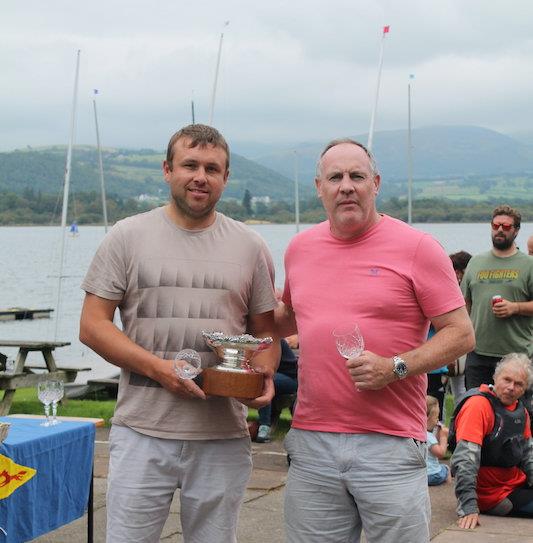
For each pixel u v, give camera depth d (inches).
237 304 152.4
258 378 144.5
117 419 150.9
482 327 333.7
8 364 454.0
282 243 2230.6
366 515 141.0
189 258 149.4
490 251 339.6
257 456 318.7
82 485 208.8
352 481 140.0
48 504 195.2
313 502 143.9
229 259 151.1
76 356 880.9
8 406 394.6
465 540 227.3
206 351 149.2
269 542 223.9
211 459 149.3
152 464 147.5
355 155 140.3
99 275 149.7
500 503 247.6
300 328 145.7
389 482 138.8
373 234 142.7
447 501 265.6
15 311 1299.2
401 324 140.2
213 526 151.0
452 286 140.8
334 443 141.2
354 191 139.0
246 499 261.6
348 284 141.7
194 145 145.9
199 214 148.3
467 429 245.1
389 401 140.0
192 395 143.9
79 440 206.4
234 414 150.8
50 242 3459.6
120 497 147.9
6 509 180.2
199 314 148.7
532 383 254.8
